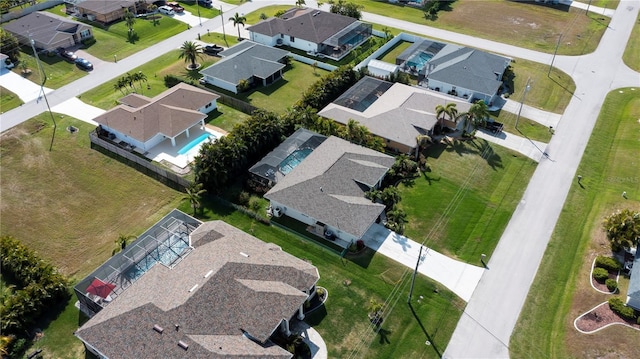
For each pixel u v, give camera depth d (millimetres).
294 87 90375
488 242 58688
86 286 50562
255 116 73188
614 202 64000
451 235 59625
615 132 78812
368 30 108000
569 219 61969
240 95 87375
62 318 49750
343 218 58062
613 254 55781
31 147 73625
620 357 45062
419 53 97562
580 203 64500
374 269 54969
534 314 50406
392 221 60125
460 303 51375
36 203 64125
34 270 51531
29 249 56281
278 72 93000
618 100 86688
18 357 46125
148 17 116250
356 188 62781
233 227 56969
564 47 104250
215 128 78562
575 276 54094
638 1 126125
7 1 121438
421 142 73500
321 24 105375
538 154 73562
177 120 75062
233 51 97438
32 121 79500
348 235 57625
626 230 55062
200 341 42719
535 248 57875
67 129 77812
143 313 44594
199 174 64188
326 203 59531
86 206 63812
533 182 68125
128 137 73375
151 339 43031
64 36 101750
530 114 82812
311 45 102000
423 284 53312
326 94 83500
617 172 69938
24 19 107438
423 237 59188
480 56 92062
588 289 52188
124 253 54000
